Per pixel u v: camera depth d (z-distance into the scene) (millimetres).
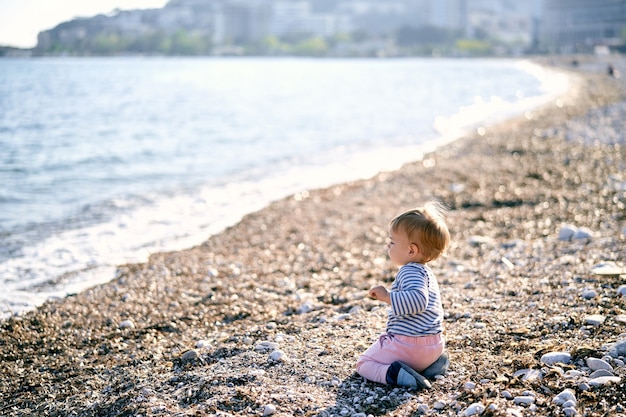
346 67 153375
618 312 6691
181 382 5789
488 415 4789
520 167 18938
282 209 15258
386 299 5180
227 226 13695
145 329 7820
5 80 81812
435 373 5438
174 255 11438
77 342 7543
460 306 7434
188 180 19484
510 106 45312
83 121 38062
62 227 13672
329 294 8883
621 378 5109
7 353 7277
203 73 115062
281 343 6523
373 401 5133
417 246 5305
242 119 39656
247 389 5379
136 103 52156
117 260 11180
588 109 37531
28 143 28156
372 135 31016
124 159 23719
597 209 13195
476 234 11984
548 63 138000
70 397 5996
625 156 19641
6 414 5859
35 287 9773
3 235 12938
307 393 5316
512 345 6027
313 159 23609
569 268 8656
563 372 5352
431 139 28594
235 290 9281
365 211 14914
